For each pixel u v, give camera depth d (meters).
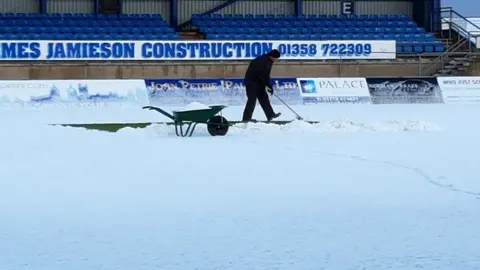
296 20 41.03
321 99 29.97
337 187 10.09
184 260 6.62
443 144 14.98
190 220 8.16
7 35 35.31
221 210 8.66
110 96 28.05
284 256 6.74
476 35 39.31
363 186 10.16
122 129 17.80
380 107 28.00
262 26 40.03
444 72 36.41
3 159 12.91
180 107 27.55
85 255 6.79
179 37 37.31
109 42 33.75
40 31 36.66
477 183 10.34
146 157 13.16
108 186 10.20
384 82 30.77
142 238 7.39
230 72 34.56
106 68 33.41
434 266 6.43
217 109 16.58
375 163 12.27
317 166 11.98
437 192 9.69
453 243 7.17
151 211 8.61
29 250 6.97
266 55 18.72
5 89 27.02
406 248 7.00
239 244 7.16
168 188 10.04
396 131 17.80
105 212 8.55
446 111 25.70
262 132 17.44
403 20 41.94
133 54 33.97
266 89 20.42
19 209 8.73
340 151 13.91
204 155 13.40
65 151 14.03
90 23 38.16
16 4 39.28
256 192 9.75
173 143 15.34
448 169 11.55
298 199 9.29
